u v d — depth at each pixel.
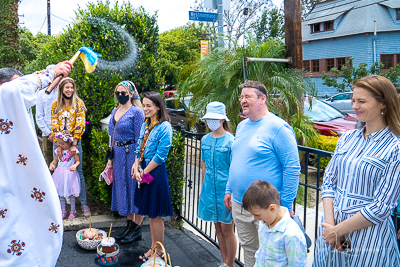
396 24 21.45
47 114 4.45
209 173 3.08
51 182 1.84
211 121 2.99
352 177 1.87
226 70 5.70
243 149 2.56
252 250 2.68
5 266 1.73
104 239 3.34
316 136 6.03
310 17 25.67
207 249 3.70
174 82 27.25
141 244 3.74
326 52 24.39
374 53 21.70
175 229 4.23
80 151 4.25
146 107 3.16
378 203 1.75
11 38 11.45
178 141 4.26
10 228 1.75
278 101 5.52
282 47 6.10
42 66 7.46
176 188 4.33
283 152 2.40
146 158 3.22
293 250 1.91
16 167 1.77
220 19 7.15
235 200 2.62
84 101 4.55
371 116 1.83
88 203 4.83
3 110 1.74
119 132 3.65
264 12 21.11
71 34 4.80
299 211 4.74
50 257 1.84
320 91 24.70
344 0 23.91
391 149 1.75
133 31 4.45
